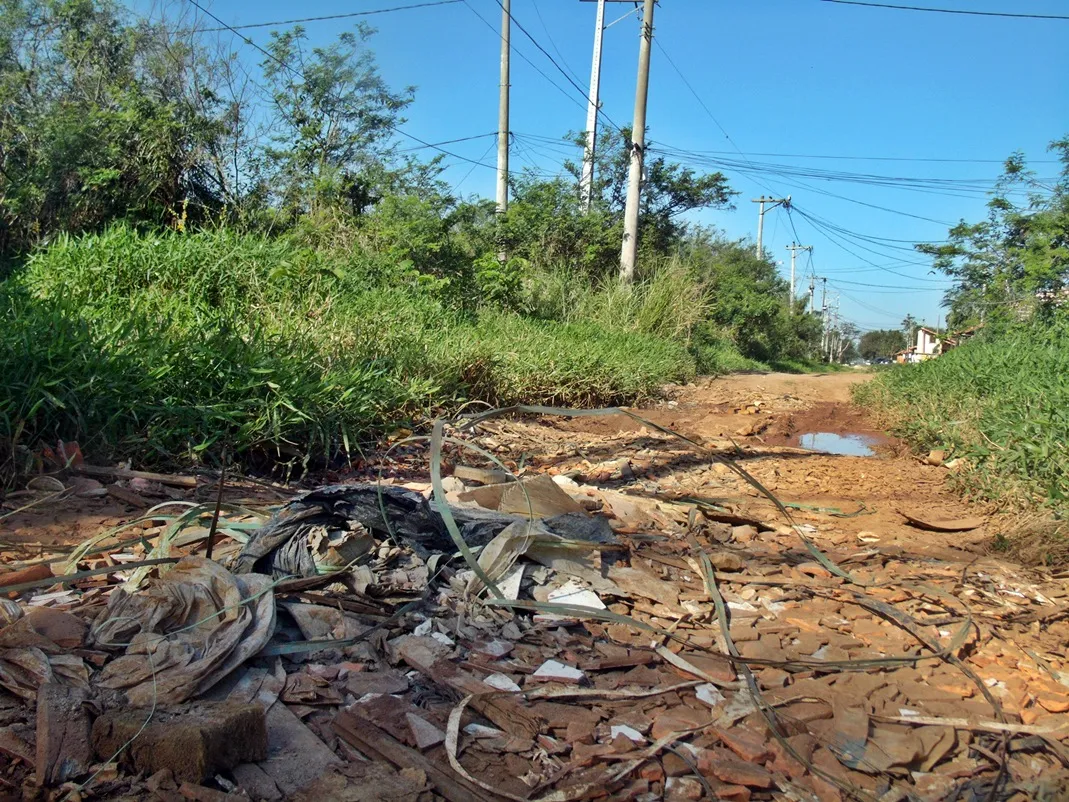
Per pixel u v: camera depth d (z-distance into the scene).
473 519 3.87
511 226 18.27
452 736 2.45
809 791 2.41
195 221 12.63
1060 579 4.62
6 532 3.91
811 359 46.56
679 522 5.00
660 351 14.92
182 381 5.77
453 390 8.75
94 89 13.11
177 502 3.92
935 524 5.52
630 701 2.84
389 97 17.05
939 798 2.45
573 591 3.65
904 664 3.33
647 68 19.16
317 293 9.22
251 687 2.64
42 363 5.20
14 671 2.54
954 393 10.33
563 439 8.32
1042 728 2.84
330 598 3.21
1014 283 18.83
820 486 6.90
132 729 2.22
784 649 3.38
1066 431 6.60
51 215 11.51
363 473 6.02
